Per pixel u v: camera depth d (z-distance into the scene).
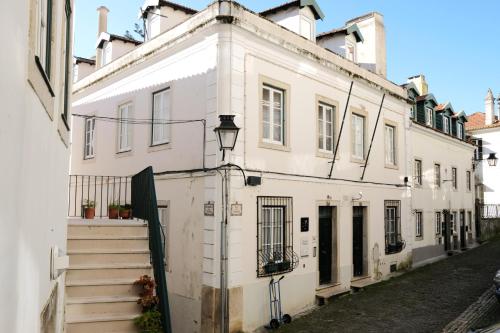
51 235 3.88
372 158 14.60
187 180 10.38
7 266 2.13
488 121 33.56
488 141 32.81
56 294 4.40
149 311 5.79
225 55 9.77
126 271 6.46
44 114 3.22
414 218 18.30
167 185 11.03
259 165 10.26
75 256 6.54
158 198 11.32
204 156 9.97
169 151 11.11
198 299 9.74
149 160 11.87
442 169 21.42
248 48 10.17
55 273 3.97
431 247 19.59
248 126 10.05
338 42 14.58
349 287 12.94
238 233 9.61
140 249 7.00
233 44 9.84
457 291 12.70
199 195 9.98
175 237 10.62
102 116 14.34
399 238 15.88
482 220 26.47
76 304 5.71
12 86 2.13
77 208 15.36
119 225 7.30
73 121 16.09
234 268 9.47
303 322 10.17
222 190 9.52
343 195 13.00
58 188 4.46
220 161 9.59
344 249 12.94
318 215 12.06
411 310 10.80
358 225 14.09
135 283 6.15
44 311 3.45
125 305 5.90
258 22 10.34
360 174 13.87
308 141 11.75
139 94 12.51
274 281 10.41
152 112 11.98
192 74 10.55
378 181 14.84
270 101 10.81
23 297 2.55
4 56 1.97
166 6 12.81
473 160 25.52
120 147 13.41
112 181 13.45
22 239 2.48
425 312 10.59
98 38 15.43
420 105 20.19
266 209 10.52
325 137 12.55
